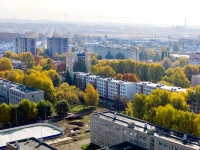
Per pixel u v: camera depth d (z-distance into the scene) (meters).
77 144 187.50
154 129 160.38
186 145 139.25
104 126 178.62
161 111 183.88
